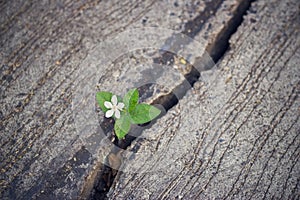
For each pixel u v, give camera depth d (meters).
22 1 0.49
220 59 0.48
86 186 0.43
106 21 0.49
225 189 0.43
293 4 0.50
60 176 0.43
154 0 0.50
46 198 0.43
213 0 0.50
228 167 0.44
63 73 0.47
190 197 0.43
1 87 0.46
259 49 0.48
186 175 0.43
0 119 0.45
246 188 0.43
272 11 0.50
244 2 0.50
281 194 0.43
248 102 0.46
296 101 0.46
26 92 0.46
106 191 0.43
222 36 0.49
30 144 0.44
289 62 0.47
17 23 0.49
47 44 0.48
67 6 0.49
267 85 0.47
